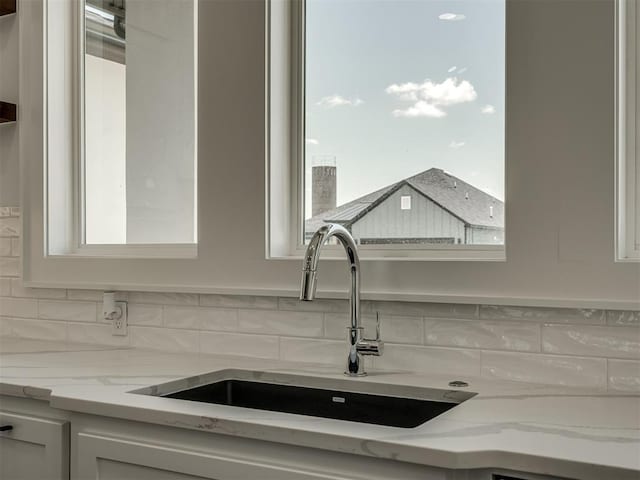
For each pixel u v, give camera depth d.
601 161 1.61
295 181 2.15
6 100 2.64
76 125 2.61
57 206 2.55
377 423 1.70
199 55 2.17
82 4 2.62
